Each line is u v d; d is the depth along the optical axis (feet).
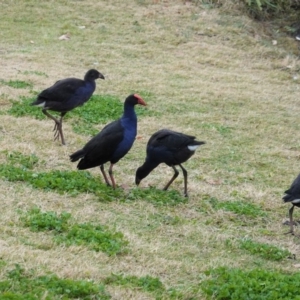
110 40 81.41
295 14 93.45
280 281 30.14
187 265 32.04
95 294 27.22
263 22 91.86
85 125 54.75
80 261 30.27
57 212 36.35
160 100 64.95
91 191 40.57
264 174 49.80
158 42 82.28
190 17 88.89
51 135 50.49
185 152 41.73
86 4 89.40
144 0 91.91
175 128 57.62
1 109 55.11
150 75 72.28
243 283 29.35
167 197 41.57
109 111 58.18
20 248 30.55
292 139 59.06
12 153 44.88
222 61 79.30
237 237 37.32
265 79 75.82
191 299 28.48
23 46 76.79
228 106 65.87
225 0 92.73
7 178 40.32
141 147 51.72
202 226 38.22
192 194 42.98
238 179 47.96
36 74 66.74
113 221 36.63
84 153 40.75
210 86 71.00
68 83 48.16
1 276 27.50
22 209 36.01
